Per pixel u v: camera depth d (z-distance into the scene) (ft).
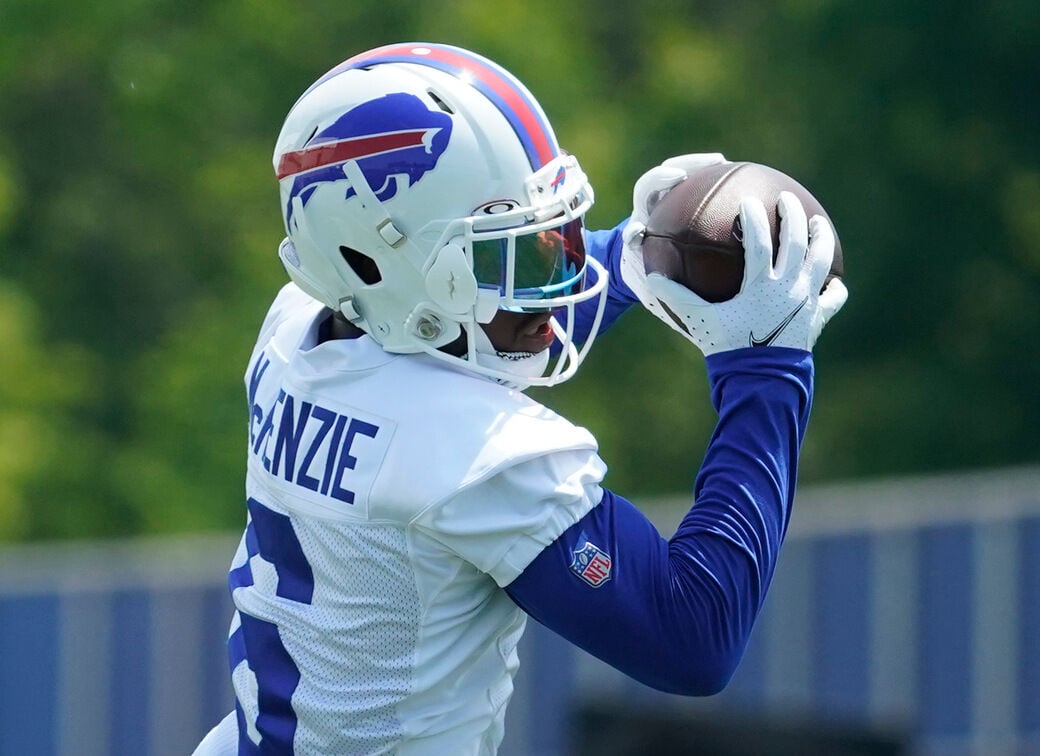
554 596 30.01
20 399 153.17
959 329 187.42
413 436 30.50
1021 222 186.70
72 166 177.27
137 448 157.07
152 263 175.11
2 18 169.58
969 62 183.73
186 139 174.09
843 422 183.62
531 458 29.96
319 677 31.73
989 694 88.69
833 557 87.81
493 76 31.83
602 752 75.56
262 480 32.83
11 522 146.51
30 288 173.37
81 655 81.71
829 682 87.10
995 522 89.20
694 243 32.19
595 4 205.87
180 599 82.69
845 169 186.09
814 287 31.83
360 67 32.19
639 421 177.47
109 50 174.19
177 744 82.12
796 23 188.96
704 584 30.17
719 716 74.23
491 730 32.94
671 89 190.80
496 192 31.14
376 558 30.71
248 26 172.55
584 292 33.04
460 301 31.07
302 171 31.91
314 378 32.07
